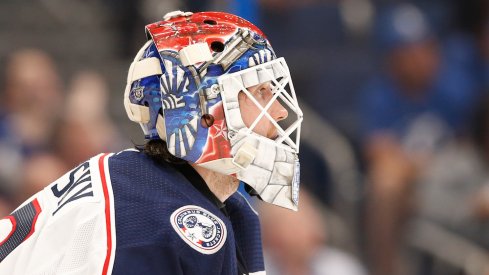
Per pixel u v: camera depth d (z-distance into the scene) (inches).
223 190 241.8
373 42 624.7
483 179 532.4
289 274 434.3
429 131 596.4
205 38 233.8
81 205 221.8
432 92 618.5
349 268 464.4
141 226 217.9
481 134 579.5
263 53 237.1
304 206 445.4
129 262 213.8
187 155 230.2
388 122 602.5
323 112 596.7
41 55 583.5
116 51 673.6
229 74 231.6
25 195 475.5
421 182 530.0
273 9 607.2
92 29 690.8
